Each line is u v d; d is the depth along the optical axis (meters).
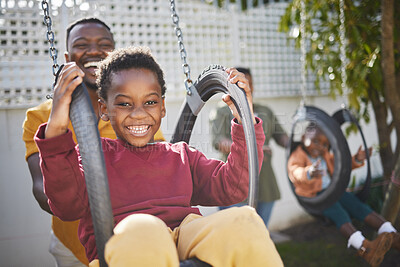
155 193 1.39
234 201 1.52
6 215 3.28
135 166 1.41
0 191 3.28
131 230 1.02
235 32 4.86
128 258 0.97
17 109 3.42
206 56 4.69
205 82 1.64
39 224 3.38
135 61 1.40
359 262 3.37
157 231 1.03
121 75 1.37
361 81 3.50
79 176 1.25
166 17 4.43
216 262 1.07
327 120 2.62
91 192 1.07
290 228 4.40
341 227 2.64
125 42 4.21
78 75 1.15
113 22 4.12
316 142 2.85
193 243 1.12
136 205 1.34
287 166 2.92
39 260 3.34
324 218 2.76
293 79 5.22
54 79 1.26
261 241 1.06
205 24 4.66
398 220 2.75
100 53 1.99
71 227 1.96
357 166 2.90
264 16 5.06
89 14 3.95
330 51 3.77
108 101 1.39
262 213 3.17
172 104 4.24
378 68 3.39
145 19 4.30
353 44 3.64
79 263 2.13
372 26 3.63
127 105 1.37
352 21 3.55
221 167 1.55
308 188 2.75
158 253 0.98
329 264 3.35
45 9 1.30
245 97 1.34
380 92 3.77
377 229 2.68
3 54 3.65
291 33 4.36
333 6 3.82
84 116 1.11
